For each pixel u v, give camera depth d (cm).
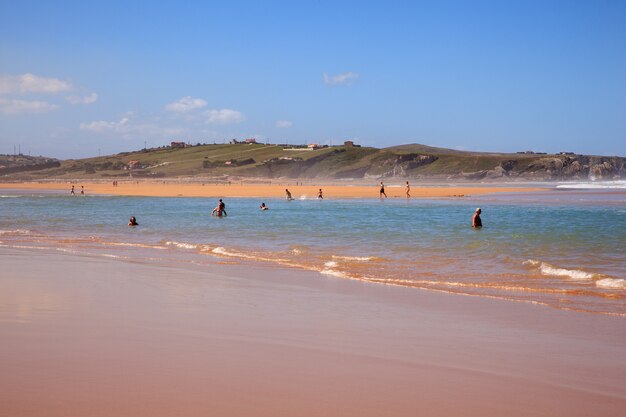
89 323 889
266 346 782
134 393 571
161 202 6831
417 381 644
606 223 3259
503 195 8006
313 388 607
